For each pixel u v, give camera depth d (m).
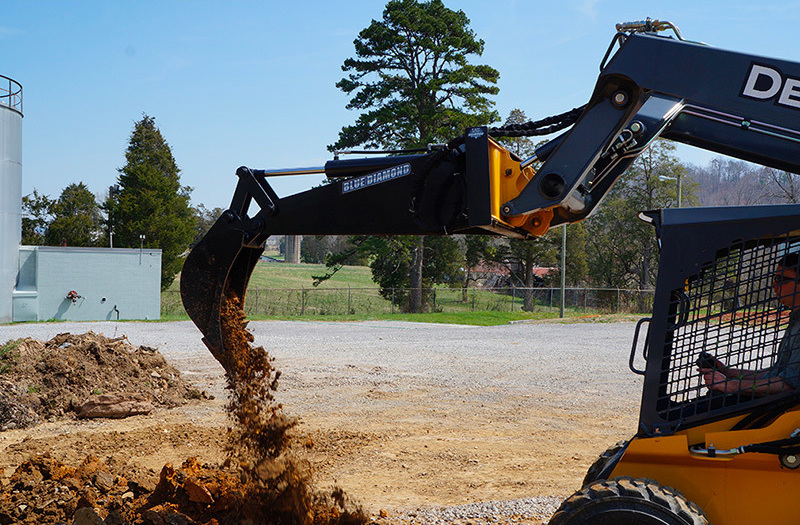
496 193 4.43
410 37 42.75
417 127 44.59
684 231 3.88
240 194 5.35
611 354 18.44
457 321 35.69
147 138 63.31
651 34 4.32
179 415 10.13
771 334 3.79
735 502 3.73
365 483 7.09
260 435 5.46
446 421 10.13
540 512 6.00
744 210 3.76
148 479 5.86
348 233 5.07
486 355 17.89
